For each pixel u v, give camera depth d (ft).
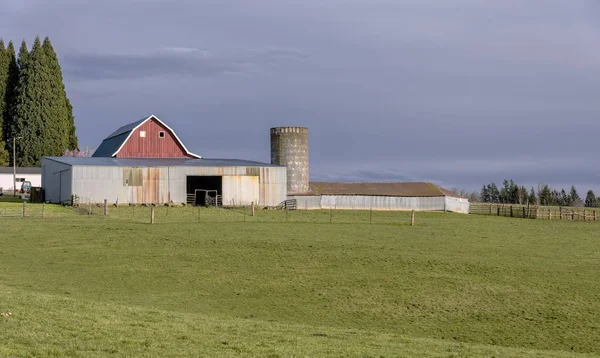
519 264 148.36
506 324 106.42
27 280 120.78
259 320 98.94
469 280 132.16
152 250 152.76
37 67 409.08
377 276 133.28
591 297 122.83
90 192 250.37
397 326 103.35
